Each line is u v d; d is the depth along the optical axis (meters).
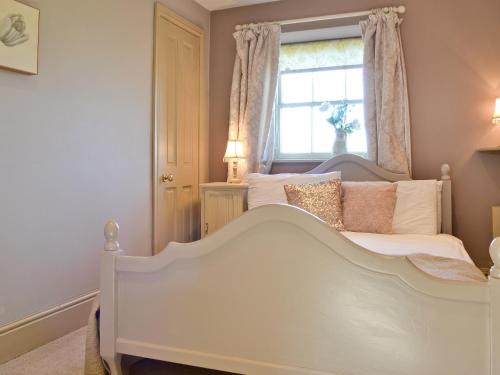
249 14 3.82
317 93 3.79
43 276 2.19
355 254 1.35
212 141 3.99
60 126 2.29
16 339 2.03
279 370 1.46
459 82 3.22
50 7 2.21
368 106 3.38
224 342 1.53
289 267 1.45
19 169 2.05
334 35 3.70
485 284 1.23
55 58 2.25
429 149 3.30
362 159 3.38
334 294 1.39
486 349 1.23
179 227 3.49
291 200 2.96
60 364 1.95
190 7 3.64
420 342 1.30
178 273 1.58
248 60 3.75
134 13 2.91
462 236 3.23
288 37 3.76
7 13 1.94
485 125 3.16
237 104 3.78
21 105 2.05
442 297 1.26
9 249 2.01
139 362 1.87
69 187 2.36
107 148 2.66
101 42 2.59
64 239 2.33
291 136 3.87
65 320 2.32
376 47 3.32
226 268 1.52
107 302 1.66
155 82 3.12
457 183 3.24
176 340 1.59
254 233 1.49
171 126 3.37
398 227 2.90
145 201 3.05
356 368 1.37
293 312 1.44
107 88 2.65
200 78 3.81
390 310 1.33
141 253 3.01
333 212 2.88
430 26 3.28
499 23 3.12
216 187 3.34
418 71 3.31
